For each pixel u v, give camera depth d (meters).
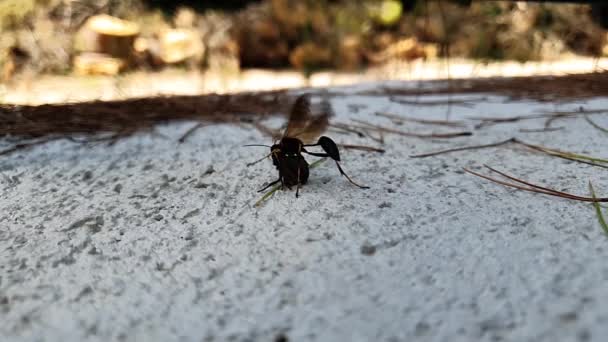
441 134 0.25
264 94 0.39
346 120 0.28
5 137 0.25
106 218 0.16
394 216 0.15
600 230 0.13
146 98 0.36
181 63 0.73
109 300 0.11
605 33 0.86
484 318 0.10
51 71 0.66
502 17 0.87
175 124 0.28
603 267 0.11
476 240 0.13
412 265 0.12
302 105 0.17
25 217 0.16
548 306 0.10
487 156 0.20
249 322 0.10
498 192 0.16
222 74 0.63
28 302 0.11
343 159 0.21
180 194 0.17
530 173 0.18
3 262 0.13
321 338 0.09
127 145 0.24
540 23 0.88
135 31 0.72
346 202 0.16
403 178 0.18
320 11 0.82
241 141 0.24
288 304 0.11
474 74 0.56
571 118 0.27
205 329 0.10
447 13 0.86
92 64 0.66
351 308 0.10
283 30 0.82
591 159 0.19
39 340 0.10
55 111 0.30
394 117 0.29
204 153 0.22
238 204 0.16
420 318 0.10
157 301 0.11
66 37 0.70
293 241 0.13
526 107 0.31
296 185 0.17
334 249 0.13
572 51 0.88
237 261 0.12
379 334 0.09
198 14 0.84
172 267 0.12
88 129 0.26
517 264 0.11
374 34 0.85
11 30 0.70
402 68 0.73
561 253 0.12
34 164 0.21
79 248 0.14
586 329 0.09
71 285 0.12
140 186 0.18
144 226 0.15
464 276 0.11
